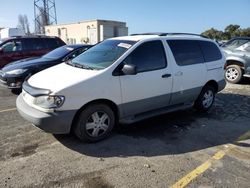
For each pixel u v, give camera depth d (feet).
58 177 12.17
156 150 15.02
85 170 12.79
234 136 17.26
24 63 27.50
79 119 14.85
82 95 14.46
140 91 16.67
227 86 33.17
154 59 17.48
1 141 15.62
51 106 13.85
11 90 28.50
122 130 17.65
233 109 23.00
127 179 12.15
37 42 38.34
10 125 18.10
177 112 21.81
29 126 17.90
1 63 35.65
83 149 14.87
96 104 15.23
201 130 18.12
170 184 11.87
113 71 15.52
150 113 17.99
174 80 18.43
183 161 13.87
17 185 11.54
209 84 21.70
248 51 33.40
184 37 19.93
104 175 12.42
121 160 13.82
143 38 17.62
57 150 14.69
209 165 13.52
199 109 21.61
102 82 15.07
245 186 11.87
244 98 26.86
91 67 16.16
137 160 13.85
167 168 13.15
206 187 11.74
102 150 14.83
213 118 20.61
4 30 87.30
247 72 33.63
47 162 13.42
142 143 15.85
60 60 28.19
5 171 12.55
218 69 21.95
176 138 16.72
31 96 14.65
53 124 14.01
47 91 14.02
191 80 19.69
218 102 25.17
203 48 21.07
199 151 15.05
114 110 16.33
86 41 119.65
